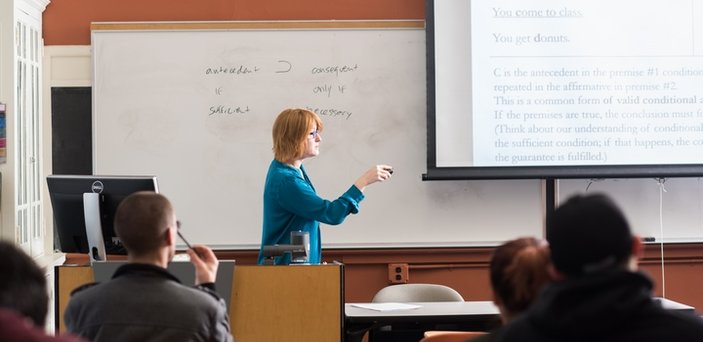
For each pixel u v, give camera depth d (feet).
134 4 19.93
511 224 20.21
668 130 19.72
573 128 19.62
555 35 19.61
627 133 19.70
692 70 19.74
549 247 6.27
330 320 13.23
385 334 14.84
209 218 19.85
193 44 19.83
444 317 13.93
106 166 19.75
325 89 19.92
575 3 19.61
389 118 19.97
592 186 20.30
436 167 19.54
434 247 20.08
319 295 13.23
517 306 7.04
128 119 19.75
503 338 6.12
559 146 19.62
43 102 19.85
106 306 8.80
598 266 5.97
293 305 13.20
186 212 19.83
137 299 8.80
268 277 13.17
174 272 12.28
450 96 19.53
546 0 19.60
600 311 5.73
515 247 7.13
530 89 19.60
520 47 19.58
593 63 19.63
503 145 19.60
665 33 19.72
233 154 19.86
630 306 5.74
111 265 12.62
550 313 5.89
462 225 20.15
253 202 19.89
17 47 17.69
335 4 20.06
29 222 18.30
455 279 20.16
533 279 6.94
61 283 13.07
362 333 13.98
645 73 19.72
